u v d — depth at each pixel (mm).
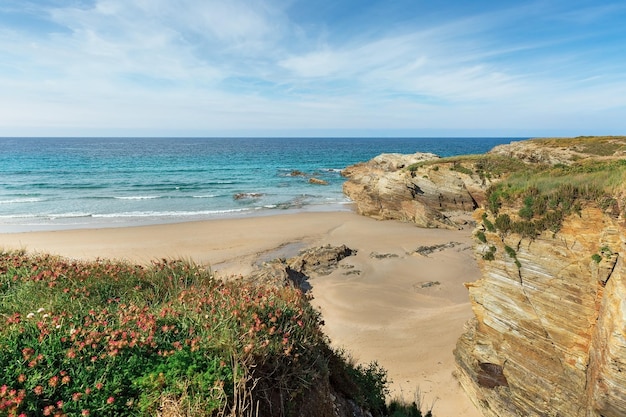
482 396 11258
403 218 36812
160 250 26844
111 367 4027
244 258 25688
